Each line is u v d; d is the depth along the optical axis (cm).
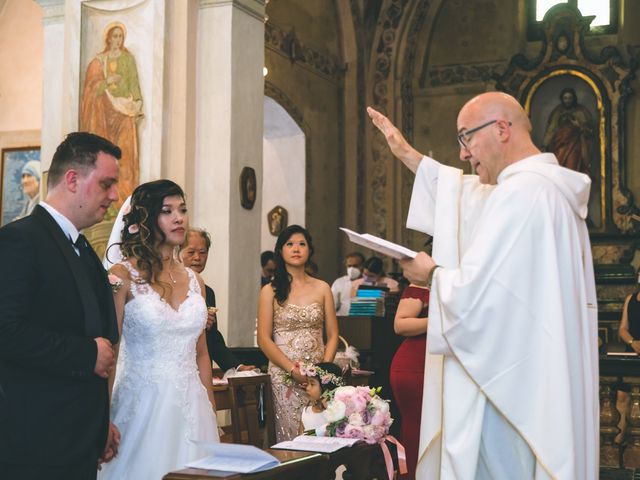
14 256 314
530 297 322
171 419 393
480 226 332
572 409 321
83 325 327
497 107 350
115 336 345
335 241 1527
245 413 469
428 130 1611
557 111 1516
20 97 1237
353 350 661
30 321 317
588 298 354
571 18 1516
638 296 866
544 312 321
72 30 812
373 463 391
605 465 736
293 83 1384
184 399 398
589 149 1491
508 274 322
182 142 778
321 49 1484
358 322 757
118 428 393
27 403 311
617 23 1535
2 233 318
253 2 816
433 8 1611
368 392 396
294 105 1387
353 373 657
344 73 1566
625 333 859
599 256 1452
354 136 1562
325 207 1490
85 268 336
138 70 792
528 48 1595
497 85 1553
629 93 1476
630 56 1495
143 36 792
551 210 328
